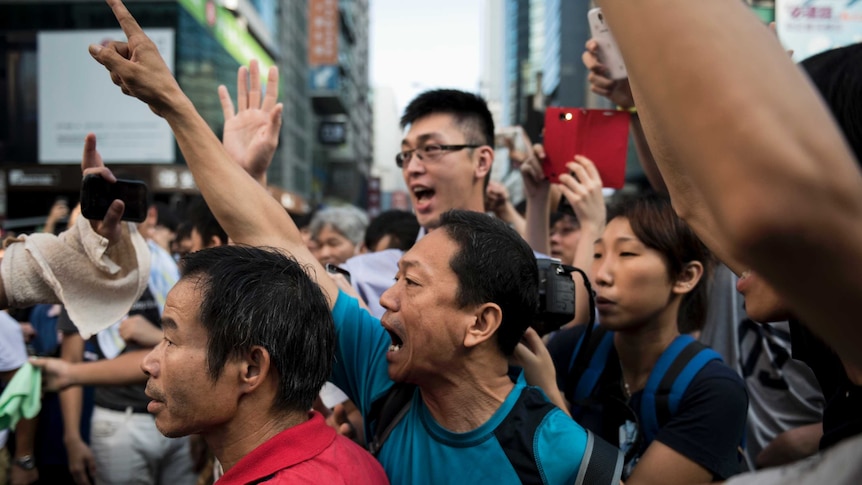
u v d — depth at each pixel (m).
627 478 1.40
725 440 1.28
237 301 0.97
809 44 7.42
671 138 0.37
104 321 1.38
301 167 32.44
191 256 1.06
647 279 1.45
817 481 0.42
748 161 0.32
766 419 2.00
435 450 1.10
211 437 1.03
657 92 0.36
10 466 2.95
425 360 1.08
